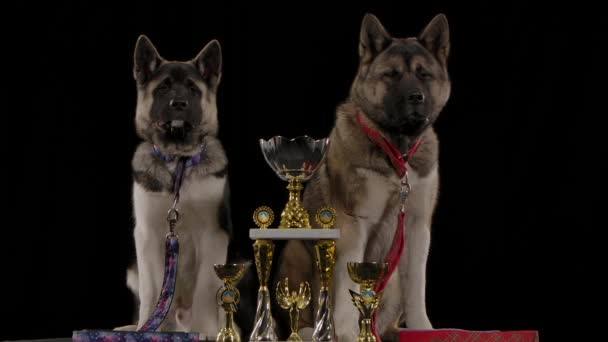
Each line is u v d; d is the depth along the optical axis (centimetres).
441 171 501
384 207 412
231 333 347
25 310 492
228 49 508
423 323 412
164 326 426
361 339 340
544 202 495
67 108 505
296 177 361
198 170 417
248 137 503
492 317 496
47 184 500
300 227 358
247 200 494
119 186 504
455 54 503
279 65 508
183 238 426
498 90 500
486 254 500
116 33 510
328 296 355
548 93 497
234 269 346
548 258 493
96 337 325
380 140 402
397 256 376
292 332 371
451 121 503
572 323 487
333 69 506
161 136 411
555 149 495
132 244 477
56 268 497
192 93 412
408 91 389
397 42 409
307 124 506
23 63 500
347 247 407
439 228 502
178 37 509
